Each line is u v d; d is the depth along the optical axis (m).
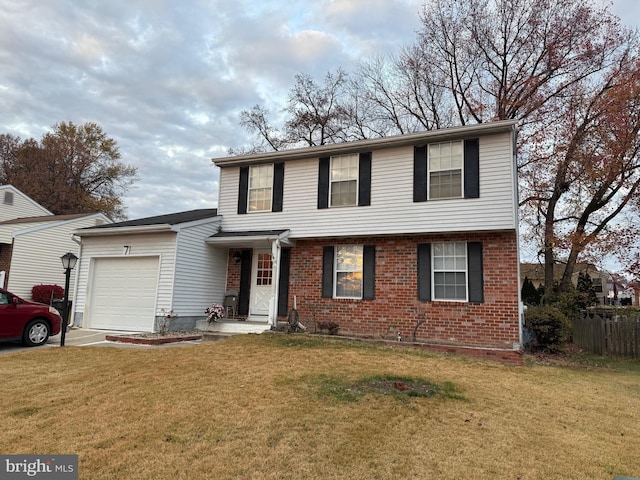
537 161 18.00
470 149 10.55
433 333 10.64
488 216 10.12
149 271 12.36
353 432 4.36
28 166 32.31
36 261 18.50
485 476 3.56
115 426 4.44
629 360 10.24
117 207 36.31
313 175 12.52
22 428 4.38
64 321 9.78
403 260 11.27
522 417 5.12
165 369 6.92
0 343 10.28
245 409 4.97
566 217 18.17
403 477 3.48
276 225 12.80
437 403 5.43
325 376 6.51
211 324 12.30
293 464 3.64
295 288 12.52
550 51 17.62
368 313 11.45
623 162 15.43
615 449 4.29
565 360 9.81
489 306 10.15
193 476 3.39
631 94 14.73
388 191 11.38
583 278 21.22
